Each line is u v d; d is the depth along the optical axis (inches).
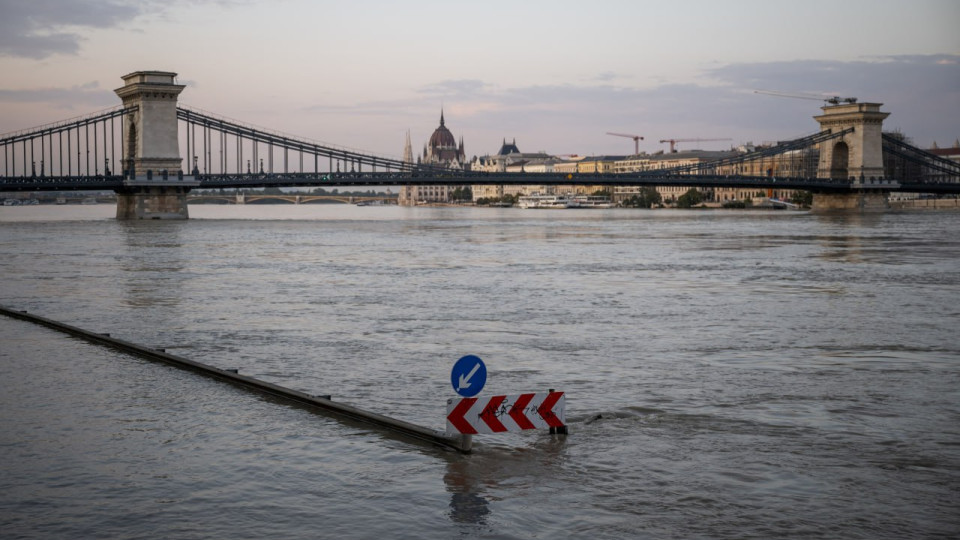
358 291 2251.5
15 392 1038.4
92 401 996.6
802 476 765.3
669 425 925.8
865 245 4217.5
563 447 840.9
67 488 719.7
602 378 1171.9
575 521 661.9
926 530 651.5
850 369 1235.9
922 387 1118.4
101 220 7844.5
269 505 687.1
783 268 2967.5
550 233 5580.7
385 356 1332.4
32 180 7253.9
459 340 1488.7
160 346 1423.5
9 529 640.4
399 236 5177.2
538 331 1593.3
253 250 3858.3
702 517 672.4
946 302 2038.6
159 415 936.9
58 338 1433.3
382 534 636.1
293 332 1574.8
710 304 2000.5
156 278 2586.1
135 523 652.1
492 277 2640.3
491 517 667.4
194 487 722.8
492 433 885.2
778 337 1526.8
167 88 7588.6
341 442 844.6
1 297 2111.2
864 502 705.0
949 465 797.2
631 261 3270.2
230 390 1053.8
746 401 1037.8
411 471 765.3
